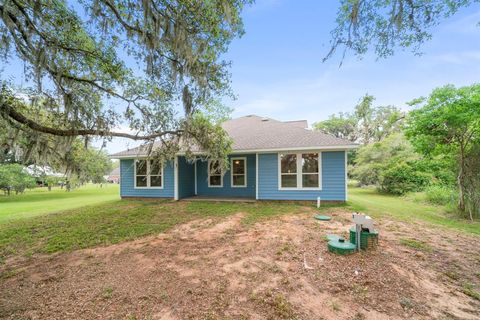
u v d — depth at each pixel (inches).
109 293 120.4
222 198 426.3
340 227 227.0
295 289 118.9
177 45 157.8
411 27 145.2
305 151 369.4
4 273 146.1
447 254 161.0
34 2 141.7
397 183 560.4
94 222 262.8
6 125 164.4
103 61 202.8
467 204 293.1
